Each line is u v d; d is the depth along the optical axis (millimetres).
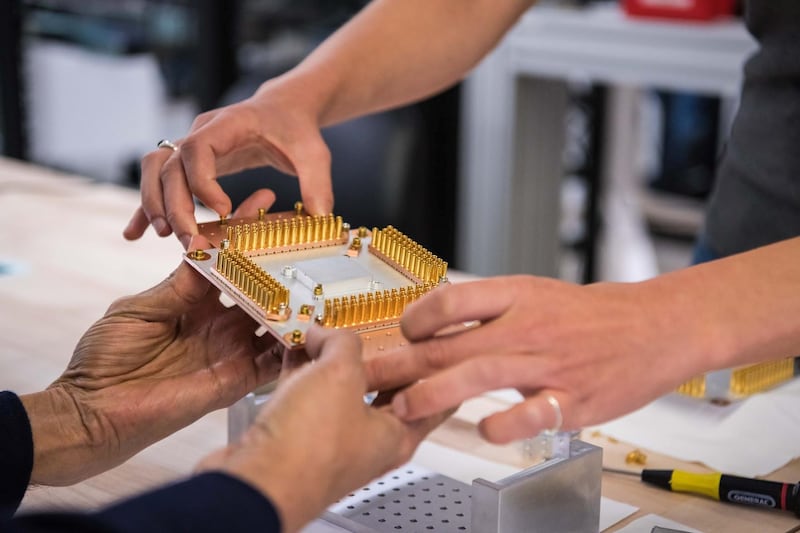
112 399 838
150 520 482
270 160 1075
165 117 3158
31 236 1505
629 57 2107
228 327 881
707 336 673
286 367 687
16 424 789
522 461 904
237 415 883
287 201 1754
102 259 1414
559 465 740
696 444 924
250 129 1021
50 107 2957
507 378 636
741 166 1158
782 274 705
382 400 691
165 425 854
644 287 687
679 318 672
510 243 2410
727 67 1992
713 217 1225
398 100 1207
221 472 530
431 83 1207
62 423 817
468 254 2465
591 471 762
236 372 871
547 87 2361
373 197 1729
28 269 1372
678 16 2086
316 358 646
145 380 858
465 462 900
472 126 2371
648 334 662
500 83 2291
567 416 651
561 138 2422
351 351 620
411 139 1751
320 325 720
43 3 2893
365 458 599
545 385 650
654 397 680
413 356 657
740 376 993
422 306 650
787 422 956
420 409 628
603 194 2832
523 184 2398
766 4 1093
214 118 1023
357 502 811
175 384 853
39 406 819
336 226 884
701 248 1254
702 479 839
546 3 2297
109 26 3016
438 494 829
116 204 1678
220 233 898
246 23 2805
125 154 3129
